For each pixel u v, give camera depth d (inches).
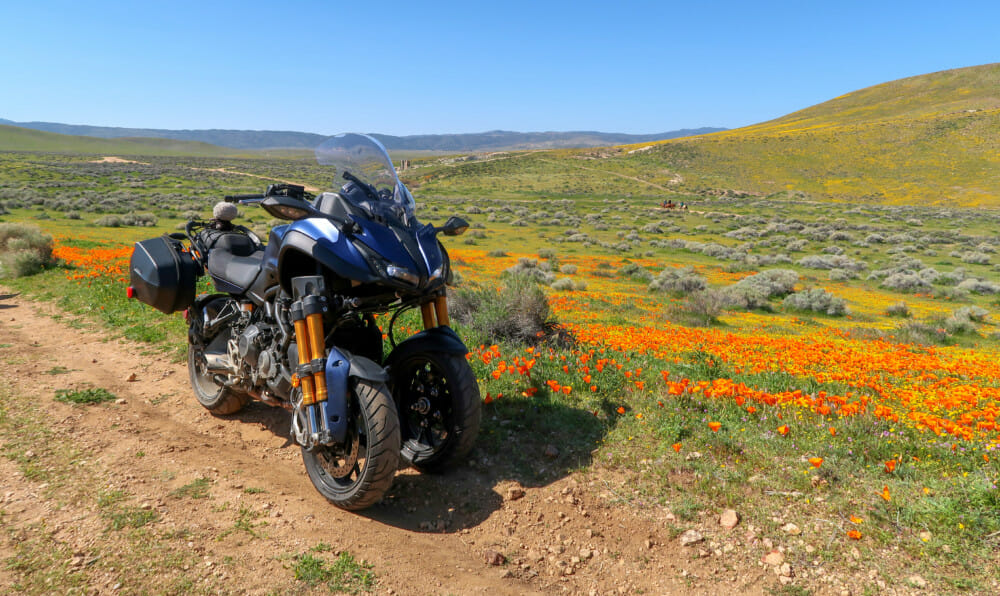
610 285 1097.4
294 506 126.3
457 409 137.5
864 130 6235.2
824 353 343.3
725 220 2970.0
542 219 2731.3
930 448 150.6
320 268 132.0
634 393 197.6
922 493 128.0
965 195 4350.4
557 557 115.0
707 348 335.6
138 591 93.6
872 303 1044.5
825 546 113.7
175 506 121.6
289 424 180.9
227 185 3548.2
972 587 99.9
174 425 173.9
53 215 1641.2
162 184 3405.5
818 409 177.5
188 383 215.9
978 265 1691.7
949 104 7854.3
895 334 635.5
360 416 127.2
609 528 123.7
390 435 118.5
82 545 105.0
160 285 178.9
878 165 5315.0
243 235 193.2
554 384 184.9
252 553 106.8
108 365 234.8
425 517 128.3
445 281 139.3
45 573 96.4
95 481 130.1
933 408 203.6
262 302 152.3
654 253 1801.2
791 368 269.3
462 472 146.7
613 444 159.0
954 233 2491.4
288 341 138.3
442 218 2466.8
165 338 273.4
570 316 564.1
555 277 1149.1
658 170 5905.5
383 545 114.3
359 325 148.3
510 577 108.3
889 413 170.1
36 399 184.1
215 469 142.6
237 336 165.0
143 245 188.4
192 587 95.5
